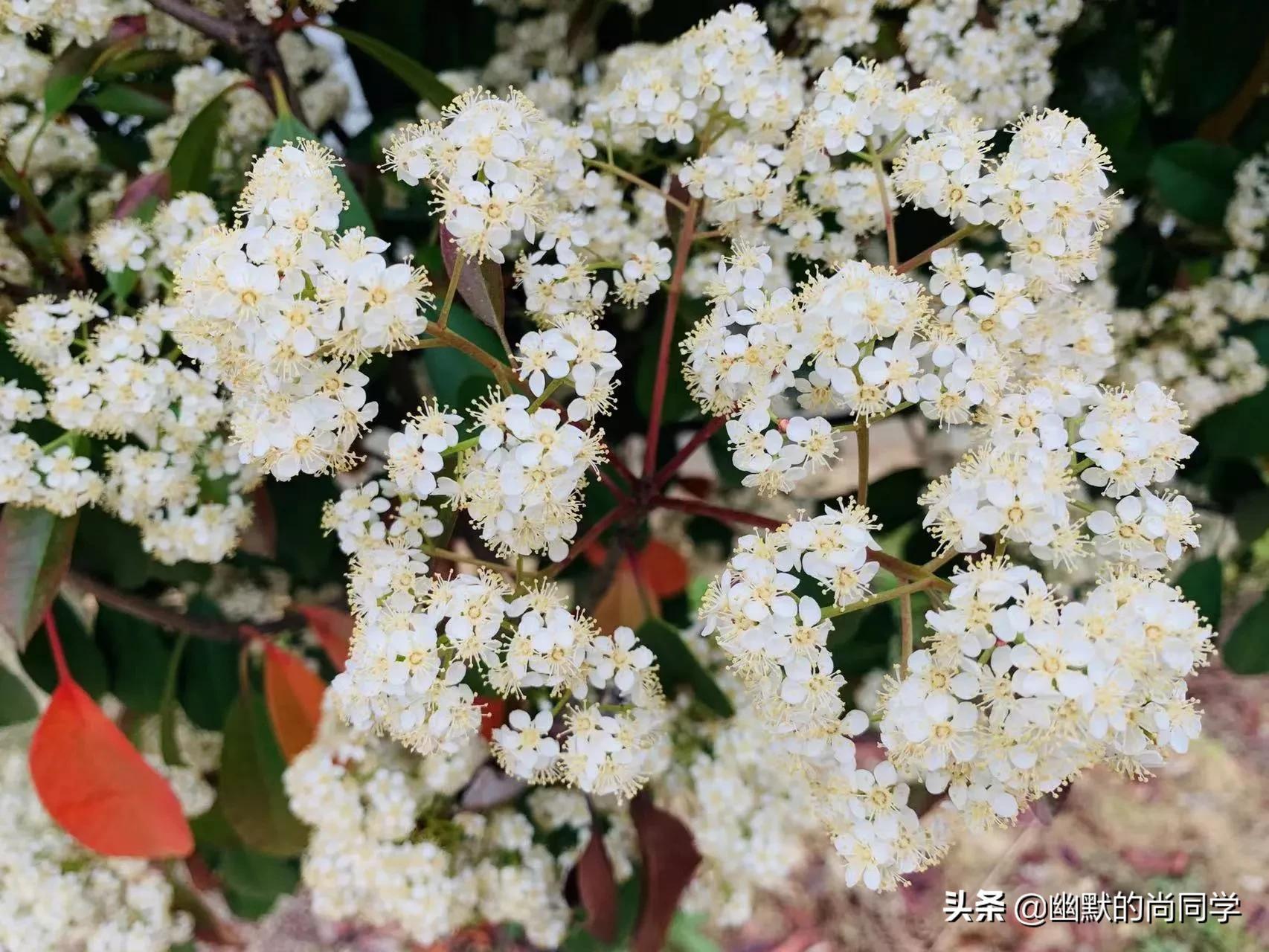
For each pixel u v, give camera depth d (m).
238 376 0.19
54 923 0.34
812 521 0.18
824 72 0.23
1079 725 0.17
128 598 0.32
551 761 0.22
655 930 0.30
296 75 0.32
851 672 0.35
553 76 0.34
